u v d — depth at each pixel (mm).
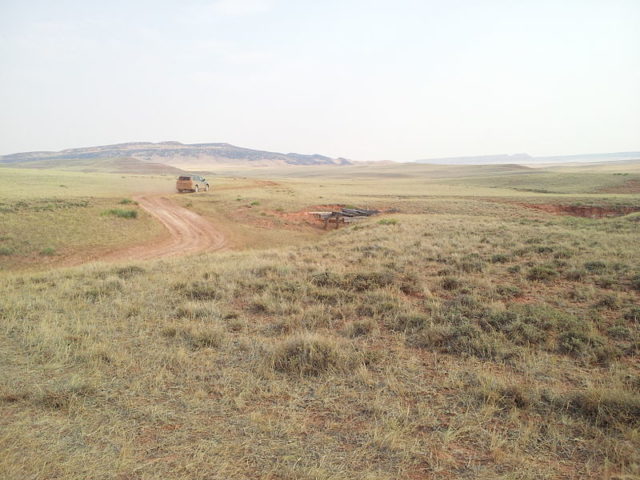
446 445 3451
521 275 9203
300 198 42906
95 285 9547
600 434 3566
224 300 8242
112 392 4438
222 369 5094
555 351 5445
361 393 4422
